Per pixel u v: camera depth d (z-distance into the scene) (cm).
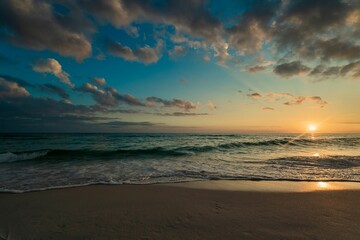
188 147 2045
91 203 496
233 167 998
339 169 948
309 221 388
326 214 425
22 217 412
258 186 661
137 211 445
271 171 901
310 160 1218
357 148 2294
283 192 593
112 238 325
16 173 859
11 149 1894
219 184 687
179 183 699
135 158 1361
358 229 355
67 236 334
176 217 410
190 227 364
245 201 512
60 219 401
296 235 333
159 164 1098
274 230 351
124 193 581
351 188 638
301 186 662
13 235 338
